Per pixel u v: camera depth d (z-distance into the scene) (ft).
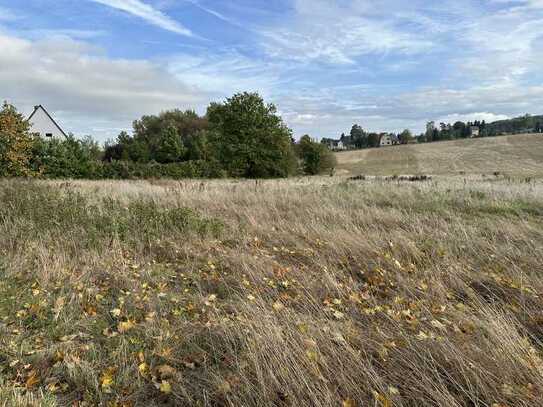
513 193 36.35
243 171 146.00
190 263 16.98
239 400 7.95
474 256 17.33
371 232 20.97
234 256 17.02
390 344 9.71
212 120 152.76
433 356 9.12
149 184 53.88
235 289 14.08
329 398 7.66
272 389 8.10
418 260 16.74
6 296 12.87
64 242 18.20
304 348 9.30
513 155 209.67
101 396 8.24
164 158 193.36
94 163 92.22
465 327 10.68
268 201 32.42
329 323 11.05
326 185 47.70
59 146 86.89
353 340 10.06
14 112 60.70
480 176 104.99
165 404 8.23
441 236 20.01
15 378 8.79
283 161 147.43
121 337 10.59
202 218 24.38
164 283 14.73
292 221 24.59
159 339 10.32
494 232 21.39
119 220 21.27
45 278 14.39
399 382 8.47
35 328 11.16
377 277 15.06
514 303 12.45
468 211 29.68
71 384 8.79
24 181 38.19
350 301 12.89
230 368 9.21
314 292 13.48
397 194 36.65
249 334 10.09
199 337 10.55
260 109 145.48
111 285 14.43
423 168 189.47
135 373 9.00
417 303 12.53
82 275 14.85
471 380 8.25
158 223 21.45
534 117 335.06
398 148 283.79
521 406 7.50
